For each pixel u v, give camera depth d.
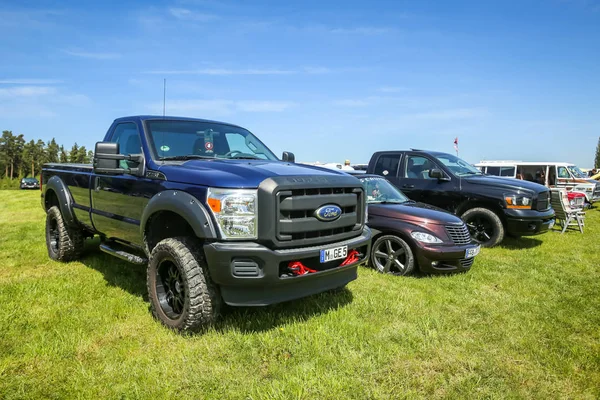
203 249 3.27
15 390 2.59
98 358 3.04
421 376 2.88
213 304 3.40
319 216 3.43
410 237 5.46
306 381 2.72
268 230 3.17
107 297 4.33
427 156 8.91
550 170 17.97
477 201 8.02
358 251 3.99
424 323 3.80
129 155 4.09
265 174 3.33
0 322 3.57
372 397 2.62
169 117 4.73
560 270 6.10
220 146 4.71
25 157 101.25
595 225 11.55
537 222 7.64
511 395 2.68
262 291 3.27
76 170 5.38
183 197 3.41
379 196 6.62
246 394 2.60
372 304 4.24
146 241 3.91
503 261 6.61
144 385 2.67
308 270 3.43
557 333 3.69
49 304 4.08
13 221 10.72
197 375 2.80
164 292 3.76
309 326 3.61
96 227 4.97
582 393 2.76
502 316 4.07
